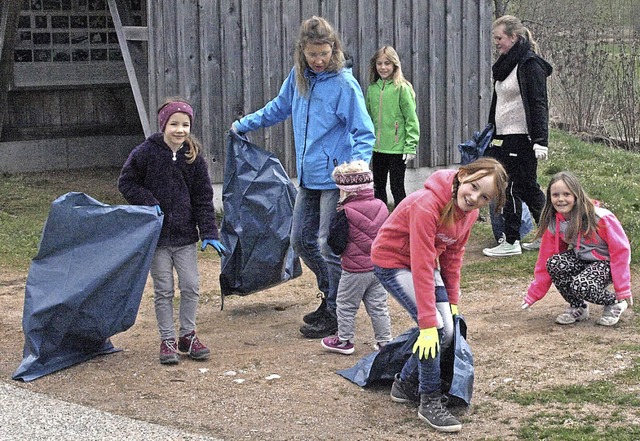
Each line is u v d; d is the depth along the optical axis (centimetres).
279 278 835
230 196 818
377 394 621
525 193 1029
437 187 537
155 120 1191
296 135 755
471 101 1415
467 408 589
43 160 1600
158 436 546
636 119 1831
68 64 1620
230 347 743
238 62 1231
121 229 673
